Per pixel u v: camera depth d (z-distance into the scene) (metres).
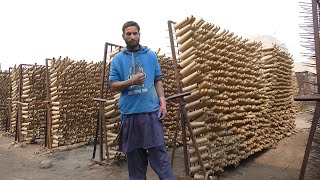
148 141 3.09
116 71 3.21
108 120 6.03
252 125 5.97
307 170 5.06
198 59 4.37
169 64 7.00
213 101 4.53
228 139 5.05
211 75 4.60
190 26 4.31
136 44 3.20
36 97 8.38
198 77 4.42
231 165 5.40
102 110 5.89
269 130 6.94
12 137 9.81
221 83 4.85
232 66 5.25
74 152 7.26
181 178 4.48
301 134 8.67
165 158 3.18
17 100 8.91
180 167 5.53
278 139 7.58
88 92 7.88
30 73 8.30
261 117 6.44
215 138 4.77
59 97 7.36
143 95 3.11
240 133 5.44
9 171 5.63
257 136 6.29
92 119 8.11
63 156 6.85
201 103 4.44
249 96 5.86
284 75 8.03
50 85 7.44
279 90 7.52
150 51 3.28
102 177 5.12
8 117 10.43
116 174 5.27
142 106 3.11
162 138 3.17
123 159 6.14
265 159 6.07
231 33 5.25
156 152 3.15
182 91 4.52
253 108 5.90
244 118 5.67
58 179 5.06
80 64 7.61
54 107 7.34
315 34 3.53
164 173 3.14
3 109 10.91
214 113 4.61
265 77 7.01
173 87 7.08
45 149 7.45
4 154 7.23
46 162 5.91
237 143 5.36
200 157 4.31
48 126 7.41
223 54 5.00
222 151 4.81
